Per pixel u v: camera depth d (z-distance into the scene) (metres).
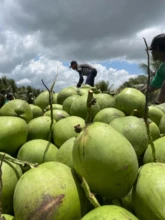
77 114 3.12
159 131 2.54
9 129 2.38
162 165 1.72
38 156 2.28
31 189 1.61
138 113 2.87
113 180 1.60
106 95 3.25
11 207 1.91
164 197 1.52
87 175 1.63
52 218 1.53
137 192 1.61
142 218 1.58
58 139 2.55
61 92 3.77
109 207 1.46
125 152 1.63
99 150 1.60
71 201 1.59
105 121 2.77
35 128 2.65
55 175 1.67
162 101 4.30
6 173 1.90
